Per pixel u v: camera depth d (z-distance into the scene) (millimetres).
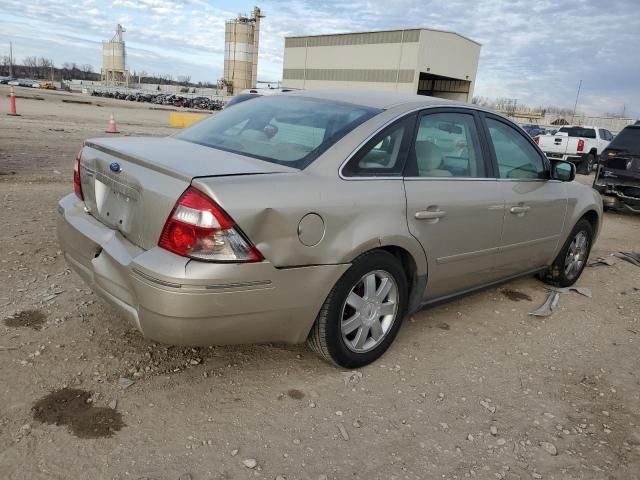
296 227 2688
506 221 4016
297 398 2975
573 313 4648
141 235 2699
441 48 47469
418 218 3289
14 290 3969
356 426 2783
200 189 2492
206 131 3605
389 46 48219
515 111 89438
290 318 2834
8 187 7539
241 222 2512
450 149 3666
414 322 4137
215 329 2611
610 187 10078
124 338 3414
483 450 2695
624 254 6887
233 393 2967
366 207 2990
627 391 3396
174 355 3287
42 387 2844
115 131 18438
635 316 4707
